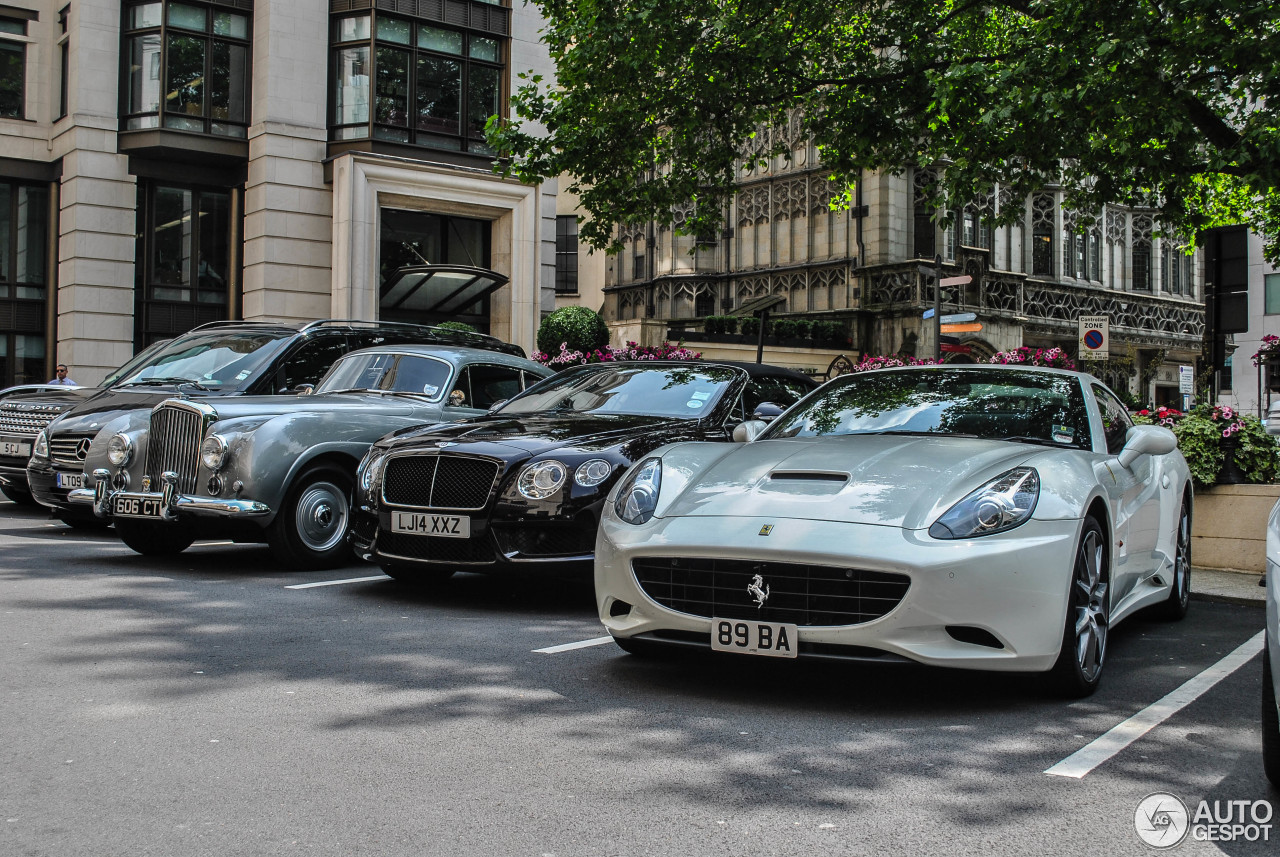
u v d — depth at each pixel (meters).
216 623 5.71
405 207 25.86
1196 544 8.77
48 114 26.55
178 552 8.54
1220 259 11.15
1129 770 3.52
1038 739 3.85
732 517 4.34
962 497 4.22
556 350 24.06
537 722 3.98
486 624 5.84
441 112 26.28
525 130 27.20
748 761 3.55
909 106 14.28
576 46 14.79
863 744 3.76
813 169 39.78
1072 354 43.03
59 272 25.77
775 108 15.31
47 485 8.99
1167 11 10.55
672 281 42.53
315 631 5.55
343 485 7.88
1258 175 10.85
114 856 2.71
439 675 4.66
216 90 25.36
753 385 7.51
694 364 7.75
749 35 13.60
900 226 37.72
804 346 36.69
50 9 26.62
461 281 25.03
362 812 3.04
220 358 9.26
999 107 11.49
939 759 3.60
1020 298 40.12
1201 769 3.54
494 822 2.97
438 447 6.34
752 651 4.17
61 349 25.45
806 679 4.71
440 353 8.79
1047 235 42.47
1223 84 10.69
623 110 14.27
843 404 5.70
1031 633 4.09
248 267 25.50
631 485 4.85
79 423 8.80
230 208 26.28
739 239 42.53
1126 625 6.39
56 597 6.36
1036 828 2.99
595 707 4.20
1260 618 6.68
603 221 15.86
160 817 2.98
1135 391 46.25
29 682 4.43
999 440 5.03
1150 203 13.00
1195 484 8.68
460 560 6.21
